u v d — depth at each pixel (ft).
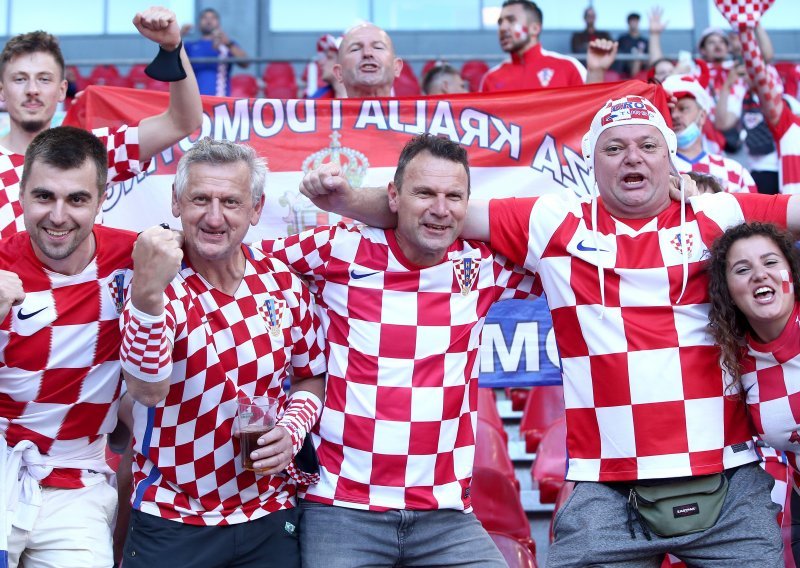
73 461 9.82
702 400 9.79
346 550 9.81
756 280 9.54
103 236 9.80
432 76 22.50
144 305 8.63
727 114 25.21
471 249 10.39
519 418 18.80
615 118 10.04
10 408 9.55
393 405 9.96
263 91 35.24
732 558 9.67
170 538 9.46
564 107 13.61
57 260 9.45
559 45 42.98
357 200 10.14
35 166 9.11
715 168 18.16
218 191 9.14
